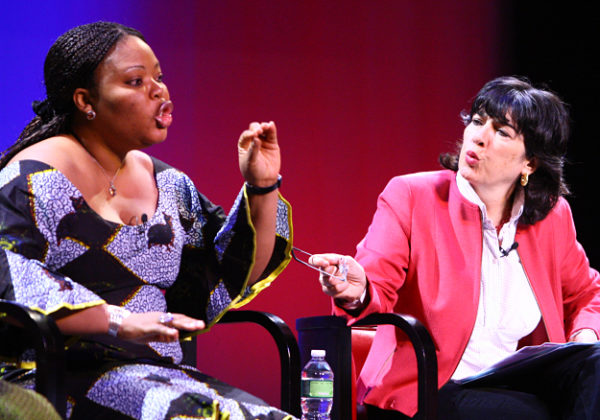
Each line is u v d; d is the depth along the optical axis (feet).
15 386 8.70
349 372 19.89
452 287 21.59
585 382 19.36
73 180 15.06
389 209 22.74
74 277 14.83
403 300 22.47
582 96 37.68
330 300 36.65
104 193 15.57
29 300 13.01
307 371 21.15
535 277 22.35
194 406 12.96
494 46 39.42
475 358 21.89
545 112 21.63
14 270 13.29
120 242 15.23
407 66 38.68
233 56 36.27
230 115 36.17
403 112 38.55
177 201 17.30
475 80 39.29
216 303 17.04
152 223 15.99
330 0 37.78
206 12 35.88
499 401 19.93
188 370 15.48
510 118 21.59
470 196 22.35
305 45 37.37
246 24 36.50
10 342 14.17
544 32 38.73
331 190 37.47
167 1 35.17
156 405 13.03
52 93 15.62
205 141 35.78
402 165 38.40
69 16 32.65
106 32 15.46
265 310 36.01
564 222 23.72
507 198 22.91
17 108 31.53
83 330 13.06
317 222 37.22
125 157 16.28
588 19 37.70
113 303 15.21
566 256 23.76
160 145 35.32
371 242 22.25
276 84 36.86
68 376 13.96
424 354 17.43
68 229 14.58
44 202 14.33
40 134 15.67
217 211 17.70
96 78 15.25
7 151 15.76
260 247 16.63
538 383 20.84
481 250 21.93
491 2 39.40
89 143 15.70
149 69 15.64
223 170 35.91
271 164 15.89
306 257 36.78
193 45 35.73
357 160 37.91
